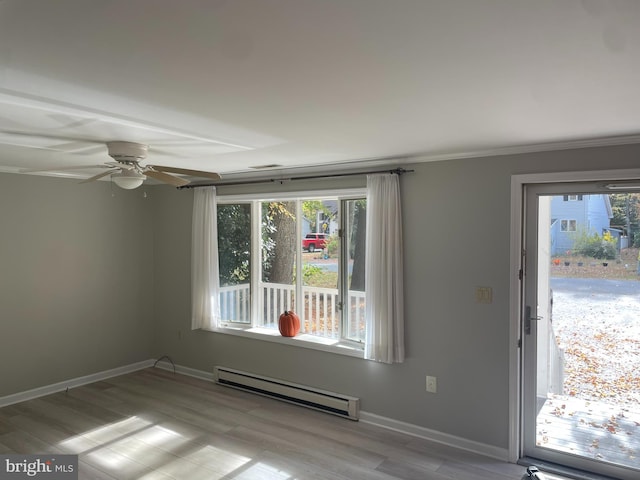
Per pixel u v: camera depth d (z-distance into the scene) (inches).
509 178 139.9
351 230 178.2
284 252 230.8
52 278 200.4
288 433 159.8
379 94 82.3
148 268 237.9
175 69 68.8
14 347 188.9
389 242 157.2
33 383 195.0
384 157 157.2
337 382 177.0
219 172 198.2
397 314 157.5
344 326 180.9
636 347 128.0
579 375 136.1
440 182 151.7
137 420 171.5
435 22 52.6
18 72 69.8
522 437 143.2
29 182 192.4
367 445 151.1
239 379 203.3
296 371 188.9
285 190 191.0
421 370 156.9
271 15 50.8
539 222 139.0
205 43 59.0
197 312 213.8
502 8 48.9
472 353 147.5
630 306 128.3
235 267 215.2
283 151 144.0
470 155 145.2
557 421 139.4
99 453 146.2
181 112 94.3
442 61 65.6
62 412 179.2
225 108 91.5
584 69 68.7
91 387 208.1
